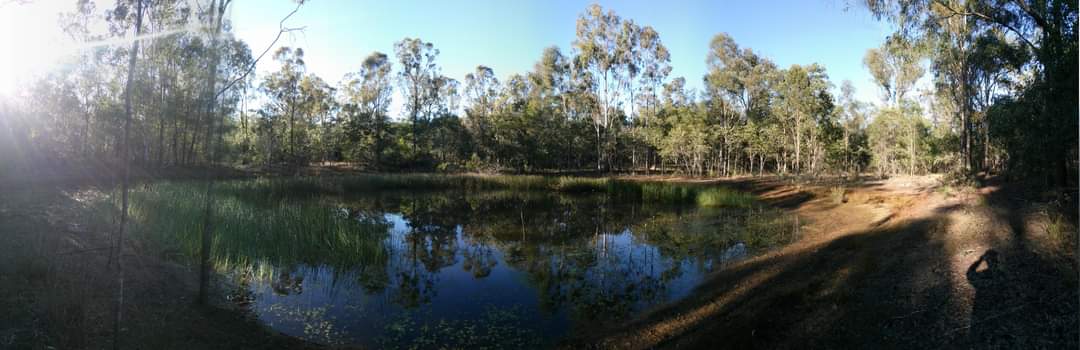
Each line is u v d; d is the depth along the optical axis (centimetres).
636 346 541
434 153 4597
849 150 3884
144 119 2398
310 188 2436
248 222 1024
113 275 604
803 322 561
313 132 4316
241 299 667
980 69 1772
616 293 737
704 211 1759
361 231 1091
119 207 1015
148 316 523
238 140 3959
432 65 4912
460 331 590
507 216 1709
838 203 1756
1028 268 594
